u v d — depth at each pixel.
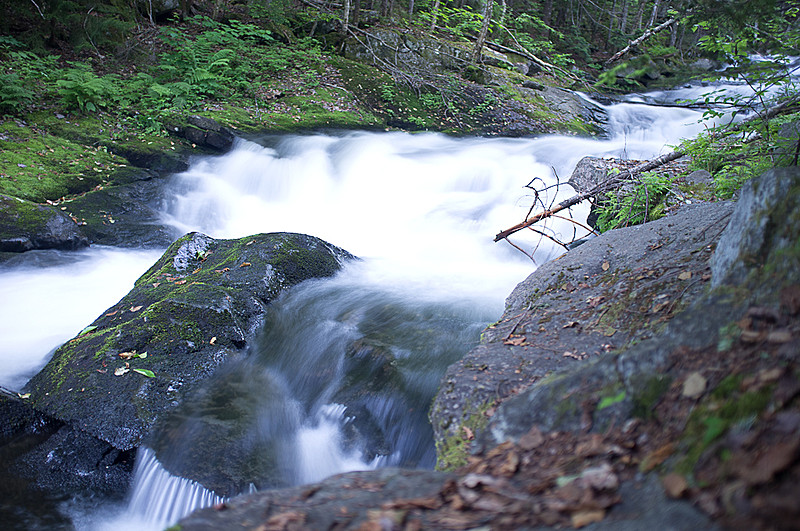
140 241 9.06
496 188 11.24
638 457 2.25
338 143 12.75
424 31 19.78
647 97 19.62
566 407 2.69
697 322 2.63
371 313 6.05
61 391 4.91
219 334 5.49
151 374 4.96
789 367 2.12
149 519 4.29
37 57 12.66
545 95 18.25
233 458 4.46
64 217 8.56
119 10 15.54
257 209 10.86
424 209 10.56
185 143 11.96
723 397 2.21
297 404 5.07
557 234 9.06
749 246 2.91
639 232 5.26
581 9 28.08
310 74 16.16
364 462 4.42
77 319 6.84
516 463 2.54
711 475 1.92
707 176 7.44
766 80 5.41
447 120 15.77
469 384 3.79
